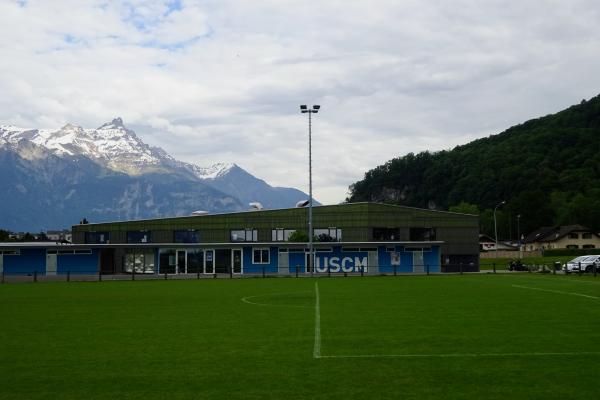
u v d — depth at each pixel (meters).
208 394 12.28
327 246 81.12
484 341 18.06
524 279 57.69
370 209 88.62
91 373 14.26
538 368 14.23
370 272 81.19
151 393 12.42
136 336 19.97
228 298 36.31
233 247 80.62
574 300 32.25
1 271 79.50
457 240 90.69
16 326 23.02
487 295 36.38
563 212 172.00
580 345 17.25
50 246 79.38
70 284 57.56
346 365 14.79
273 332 20.48
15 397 12.25
